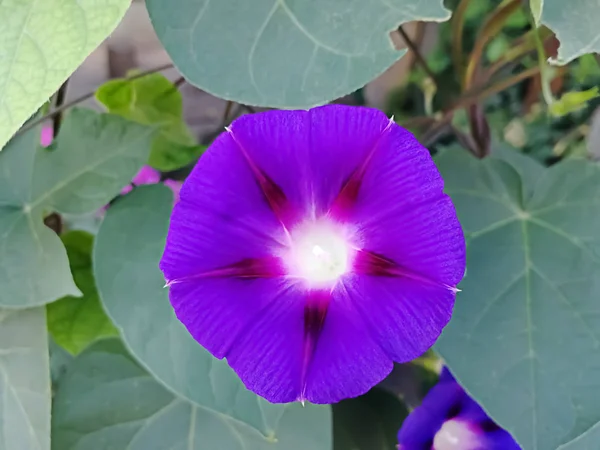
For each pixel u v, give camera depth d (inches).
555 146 11.5
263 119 4.9
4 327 6.7
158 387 7.2
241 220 5.2
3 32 4.5
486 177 6.8
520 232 6.5
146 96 8.5
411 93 11.3
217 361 6.1
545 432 5.9
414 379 8.9
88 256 8.1
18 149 6.9
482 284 6.3
